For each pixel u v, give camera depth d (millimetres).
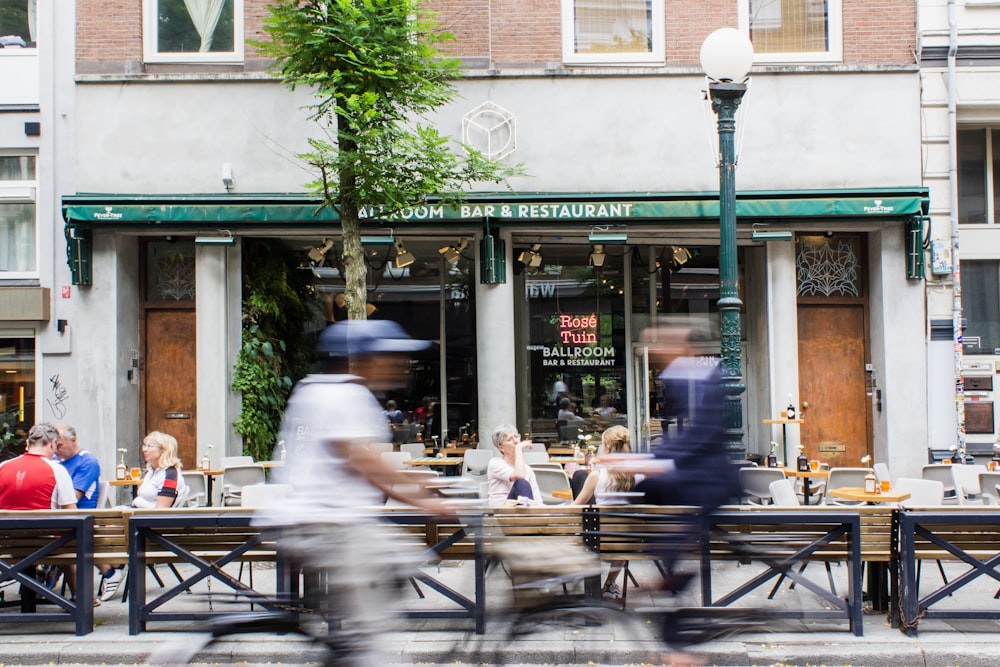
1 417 12984
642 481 6219
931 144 13500
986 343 14141
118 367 12977
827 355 13633
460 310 14930
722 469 5879
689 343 6117
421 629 7203
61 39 13336
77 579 7250
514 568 5980
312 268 14852
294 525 4742
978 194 14398
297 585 5336
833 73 13188
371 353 4871
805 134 13164
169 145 13109
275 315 13844
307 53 10406
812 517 7070
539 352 14898
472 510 6031
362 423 4762
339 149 10906
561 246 14977
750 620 6062
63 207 12727
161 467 8703
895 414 12984
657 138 13203
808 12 13516
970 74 13531
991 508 7156
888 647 6797
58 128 13281
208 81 13125
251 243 13742
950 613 7188
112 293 12984
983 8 13508
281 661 6645
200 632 6156
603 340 14906
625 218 12922
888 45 13328
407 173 10781
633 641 6246
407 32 10609
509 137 13203
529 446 9922
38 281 13297
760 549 7090
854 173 13141
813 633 7148
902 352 13016
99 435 12867
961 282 14242
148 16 13414
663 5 13516
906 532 7086
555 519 7211
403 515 7113
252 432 13258
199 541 7383
